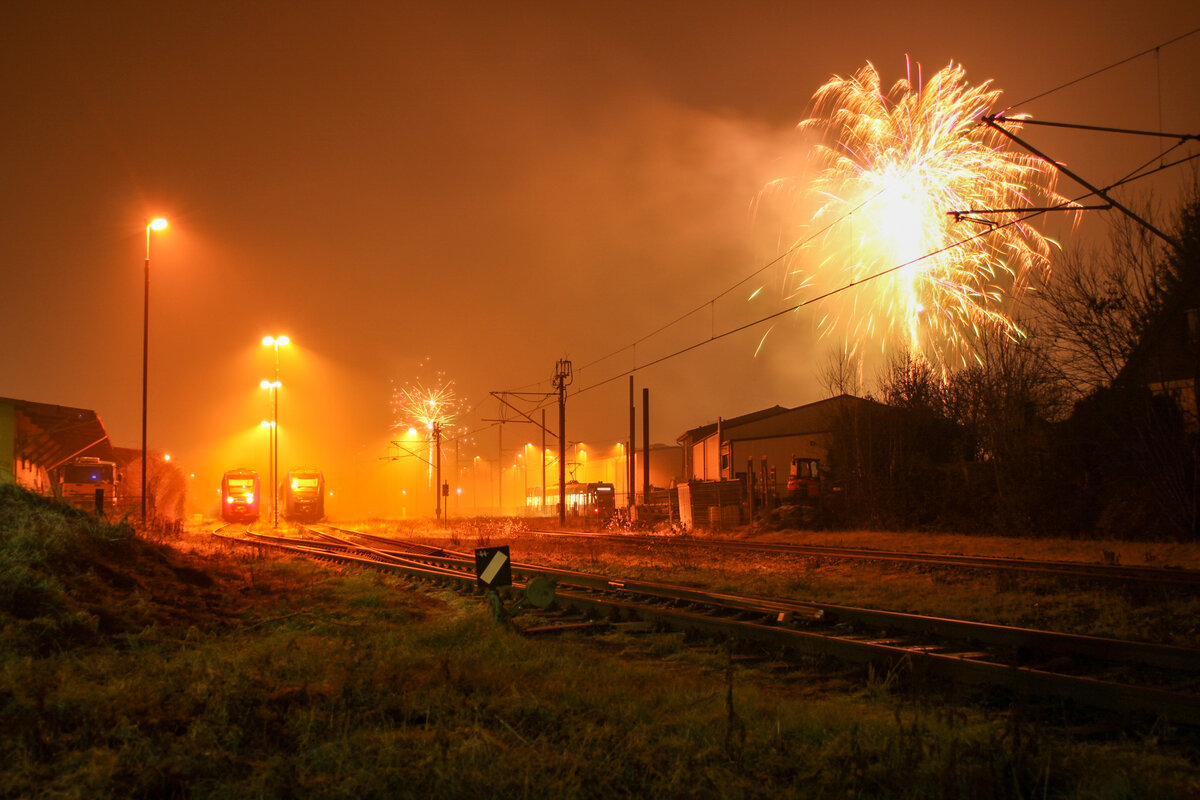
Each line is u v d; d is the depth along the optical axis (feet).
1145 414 76.89
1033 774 16.12
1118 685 22.47
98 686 22.04
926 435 113.70
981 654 30.30
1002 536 91.71
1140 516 78.59
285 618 38.81
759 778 16.39
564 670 26.61
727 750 17.57
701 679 27.76
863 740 18.40
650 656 32.65
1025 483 91.71
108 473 120.98
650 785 15.74
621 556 78.48
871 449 113.80
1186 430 75.20
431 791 15.25
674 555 75.46
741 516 128.67
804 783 16.15
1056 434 90.02
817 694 26.03
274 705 20.51
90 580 36.01
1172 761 18.31
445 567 71.82
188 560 54.85
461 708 20.47
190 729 18.11
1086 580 47.62
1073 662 28.60
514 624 37.93
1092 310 81.05
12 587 30.04
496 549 38.04
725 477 160.15
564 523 155.63
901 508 108.68
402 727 18.99
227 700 20.06
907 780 16.02
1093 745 19.74
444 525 159.84
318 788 15.23
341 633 34.42
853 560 65.72
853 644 29.17
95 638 29.63
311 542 108.37
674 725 20.03
